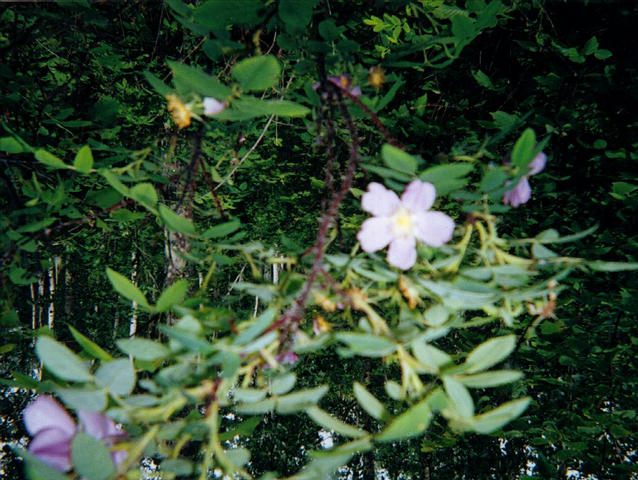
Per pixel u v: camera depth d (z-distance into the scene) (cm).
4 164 56
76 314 241
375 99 43
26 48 85
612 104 95
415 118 107
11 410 190
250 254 38
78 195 85
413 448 216
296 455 276
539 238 33
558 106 97
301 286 35
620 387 99
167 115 125
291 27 39
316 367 252
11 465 149
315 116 45
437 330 30
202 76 30
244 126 69
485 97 127
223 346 26
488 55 130
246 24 39
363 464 262
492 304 33
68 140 72
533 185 106
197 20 36
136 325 216
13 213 47
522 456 154
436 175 32
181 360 28
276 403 28
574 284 96
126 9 101
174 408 27
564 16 108
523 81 118
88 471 23
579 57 86
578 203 108
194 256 39
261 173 207
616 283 97
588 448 97
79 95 98
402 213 33
